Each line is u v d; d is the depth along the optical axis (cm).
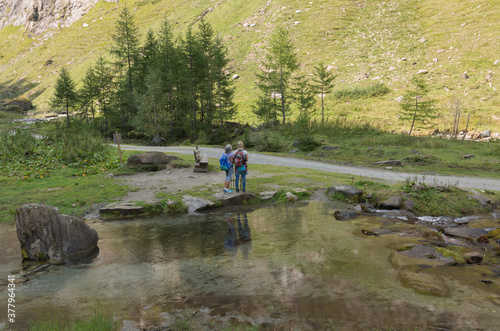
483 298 362
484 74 4022
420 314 324
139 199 973
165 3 10588
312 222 738
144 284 423
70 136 1948
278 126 3366
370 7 6325
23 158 1575
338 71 4972
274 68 3734
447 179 1344
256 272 451
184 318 327
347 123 2994
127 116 4588
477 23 4953
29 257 546
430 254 506
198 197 970
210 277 439
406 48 5019
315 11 6500
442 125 3231
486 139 2645
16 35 13362
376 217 789
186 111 4044
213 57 3950
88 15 12206
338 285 399
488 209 877
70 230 576
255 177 1298
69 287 422
